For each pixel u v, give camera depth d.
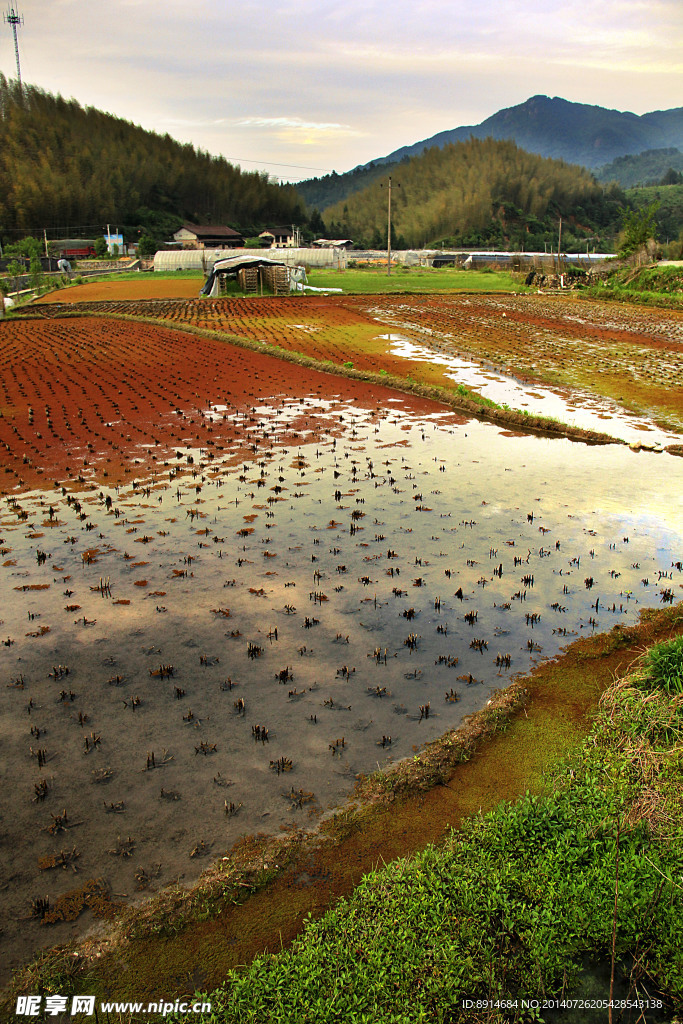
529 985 4.71
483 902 5.20
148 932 5.21
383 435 18.33
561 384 24.30
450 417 20.23
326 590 10.33
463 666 8.54
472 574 10.79
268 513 13.17
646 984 4.81
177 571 10.92
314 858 5.85
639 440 17.86
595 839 5.75
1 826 6.23
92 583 10.55
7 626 9.38
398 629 9.32
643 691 7.52
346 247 140.25
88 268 96.12
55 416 19.94
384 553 11.51
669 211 187.88
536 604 9.93
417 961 4.76
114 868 5.80
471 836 5.87
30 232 111.38
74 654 8.77
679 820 5.77
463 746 7.07
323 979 4.71
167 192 146.38
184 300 54.00
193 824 6.23
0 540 11.98
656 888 5.22
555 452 16.98
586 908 5.09
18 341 33.91
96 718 7.65
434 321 40.50
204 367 26.80
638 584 10.46
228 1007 4.58
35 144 128.62
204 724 7.55
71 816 6.34
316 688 8.14
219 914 5.38
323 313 44.38
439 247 156.88
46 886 5.63
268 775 6.80
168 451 16.89
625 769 6.52
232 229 143.62
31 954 5.07
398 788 6.55
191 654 8.77
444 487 14.50
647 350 31.00
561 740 7.23
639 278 59.19
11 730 7.46
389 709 7.78
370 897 5.28
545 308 48.50
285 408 20.97
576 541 11.92
